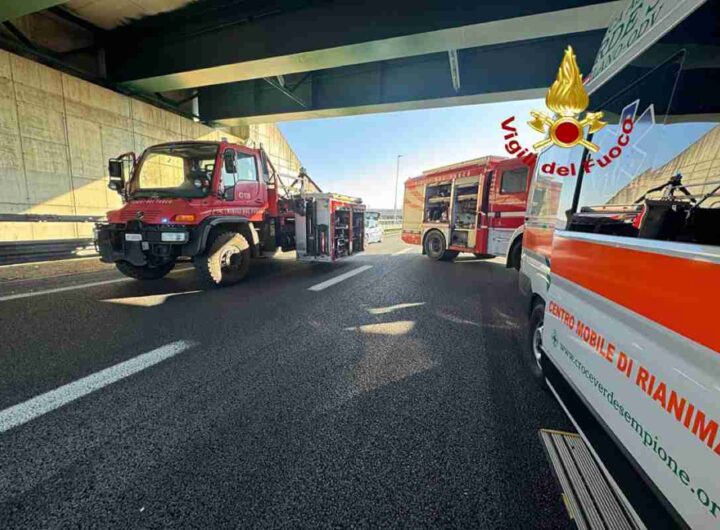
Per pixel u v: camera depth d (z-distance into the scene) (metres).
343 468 1.72
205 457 1.78
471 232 8.80
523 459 1.80
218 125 15.16
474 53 10.45
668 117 1.60
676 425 1.03
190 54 9.73
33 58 9.07
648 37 1.54
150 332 3.63
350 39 8.14
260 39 8.93
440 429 2.05
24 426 2.02
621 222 1.81
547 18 6.92
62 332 3.56
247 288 5.88
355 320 4.20
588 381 1.66
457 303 5.11
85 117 10.12
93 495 1.53
